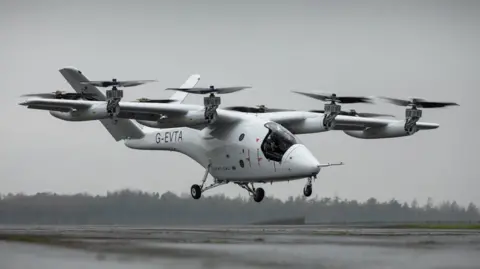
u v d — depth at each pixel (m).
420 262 26.45
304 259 27.34
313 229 57.75
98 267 24.62
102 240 37.75
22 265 25.42
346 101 66.56
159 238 39.97
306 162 61.50
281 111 74.62
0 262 26.47
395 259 27.55
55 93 64.06
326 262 26.31
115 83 59.28
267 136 64.81
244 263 25.84
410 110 71.25
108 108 60.78
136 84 59.25
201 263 25.81
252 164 65.88
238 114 68.56
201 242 36.25
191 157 73.31
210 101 63.34
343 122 73.88
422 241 37.59
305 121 70.44
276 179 65.00
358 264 25.67
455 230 55.22
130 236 42.31
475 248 32.78
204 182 71.44
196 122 64.50
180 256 28.36
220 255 28.78
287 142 63.69
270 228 62.59
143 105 64.50
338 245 34.38
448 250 31.53
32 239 38.62
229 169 68.81
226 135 68.62
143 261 26.55
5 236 41.84
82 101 62.44
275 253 29.77
